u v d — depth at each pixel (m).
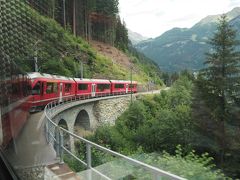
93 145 4.05
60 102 22.09
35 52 22.48
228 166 2.50
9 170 4.48
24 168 5.19
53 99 20.81
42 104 18.89
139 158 3.26
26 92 13.23
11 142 6.93
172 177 2.42
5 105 7.24
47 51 23.14
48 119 8.40
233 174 2.43
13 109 8.09
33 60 21.97
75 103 18.97
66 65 22.14
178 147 3.04
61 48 22.20
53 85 20.75
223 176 2.39
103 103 14.62
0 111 6.80
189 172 2.44
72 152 5.33
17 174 4.54
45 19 23.62
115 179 3.48
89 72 17.98
